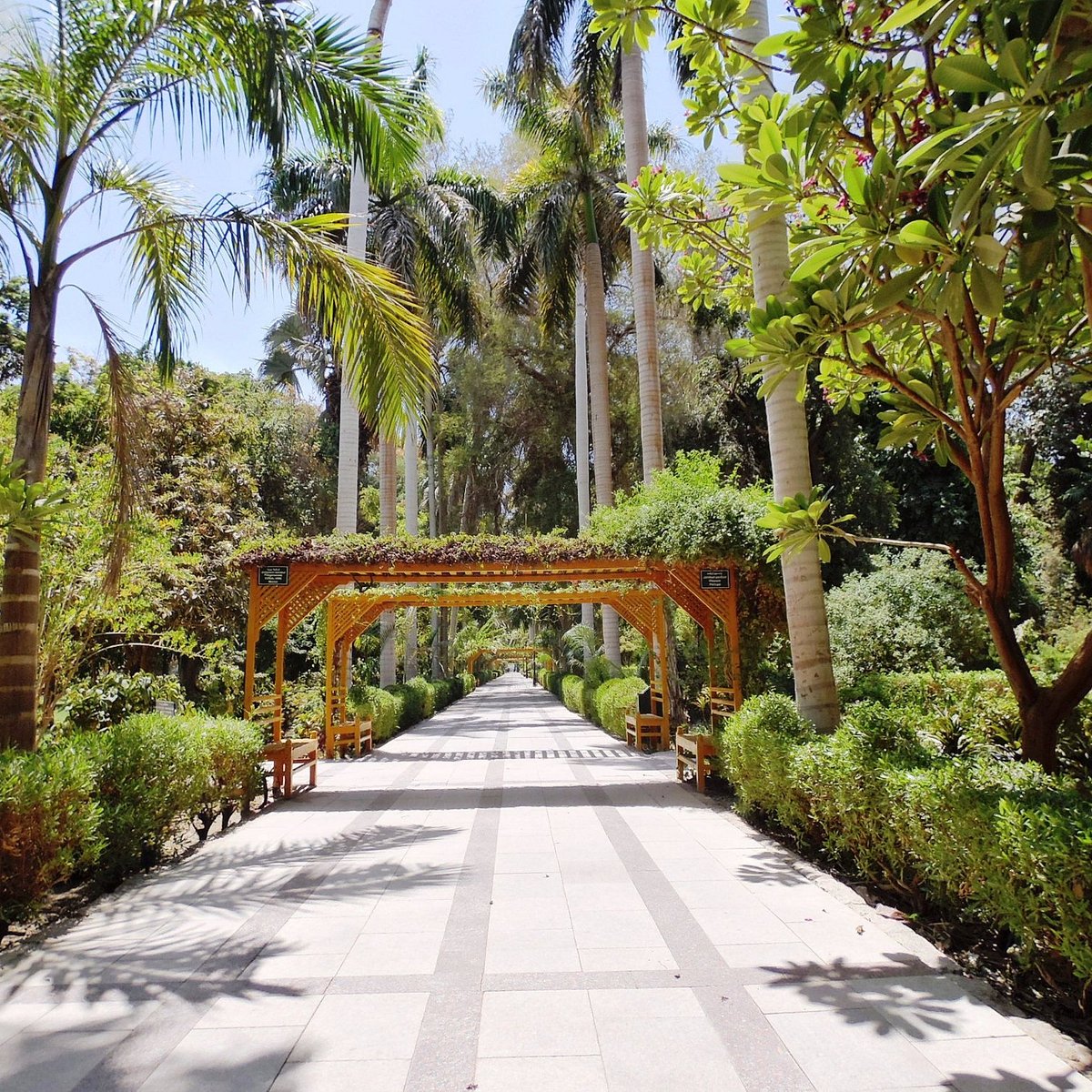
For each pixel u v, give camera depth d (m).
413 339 6.32
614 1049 2.52
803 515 3.88
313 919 3.90
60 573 6.39
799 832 4.97
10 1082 2.38
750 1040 2.56
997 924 2.99
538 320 17.91
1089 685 3.54
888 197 2.71
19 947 3.56
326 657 11.13
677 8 3.62
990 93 2.16
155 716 5.65
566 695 22.22
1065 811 2.70
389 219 14.98
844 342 3.25
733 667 7.70
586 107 14.07
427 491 27.69
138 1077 2.40
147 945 3.57
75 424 12.88
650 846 5.31
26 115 4.88
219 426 12.59
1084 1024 2.67
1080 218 2.93
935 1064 2.39
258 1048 2.57
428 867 4.88
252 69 5.35
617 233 15.71
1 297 13.18
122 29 5.10
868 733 4.36
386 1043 2.60
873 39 3.37
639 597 11.77
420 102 8.16
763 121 3.23
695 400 15.76
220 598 11.18
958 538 12.91
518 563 8.41
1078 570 12.59
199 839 5.80
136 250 5.82
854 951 3.34
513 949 3.44
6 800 3.61
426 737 13.99
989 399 3.98
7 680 4.51
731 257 6.23
